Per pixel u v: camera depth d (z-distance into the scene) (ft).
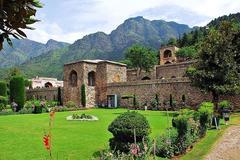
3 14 12.01
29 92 249.75
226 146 55.57
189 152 51.98
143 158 38.78
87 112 146.51
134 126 43.14
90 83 202.08
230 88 109.70
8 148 54.29
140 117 44.91
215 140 62.03
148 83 172.55
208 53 112.88
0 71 446.19
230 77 111.34
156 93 168.14
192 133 60.23
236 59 124.47
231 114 116.88
